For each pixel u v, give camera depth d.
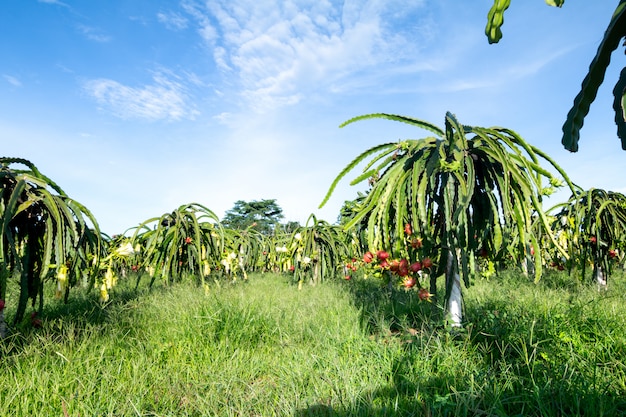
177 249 6.45
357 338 3.49
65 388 2.58
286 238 10.47
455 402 2.29
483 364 2.85
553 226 6.64
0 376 2.69
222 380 2.73
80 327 3.81
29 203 3.17
